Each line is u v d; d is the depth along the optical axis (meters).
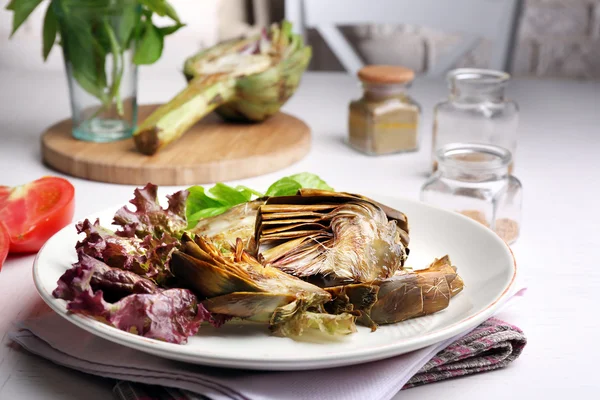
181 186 0.84
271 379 0.54
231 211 0.64
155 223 0.63
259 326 0.57
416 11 1.20
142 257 0.58
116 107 0.90
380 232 0.60
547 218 0.79
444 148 0.76
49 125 1.00
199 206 0.70
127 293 0.56
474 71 0.90
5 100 1.09
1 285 0.66
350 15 1.21
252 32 1.43
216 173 0.85
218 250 0.59
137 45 0.90
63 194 0.72
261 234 0.60
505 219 0.74
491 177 0.74
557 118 1.05
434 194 0.75
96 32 0.87
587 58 1.40
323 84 1.18
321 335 0.56
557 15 1.38
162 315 0.54
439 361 0.56
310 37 1.44
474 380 0.57
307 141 0.92
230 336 0.56
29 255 0.71
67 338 0.58
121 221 0.62
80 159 0.85
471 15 1.19
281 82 0.92
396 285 0.57
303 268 0.58
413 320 0.58
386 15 1.21
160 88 1.14
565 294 0.66
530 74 1.42
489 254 0.64
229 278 0.55
